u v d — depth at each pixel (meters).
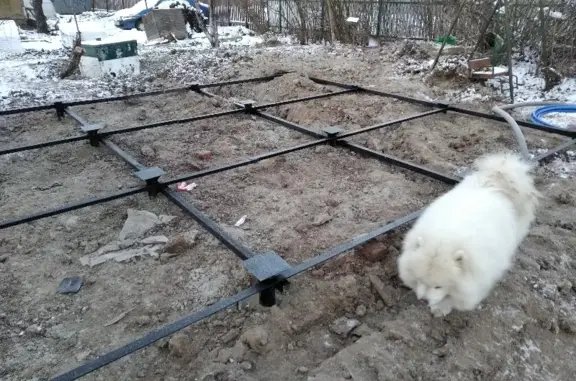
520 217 2.69
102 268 3.05
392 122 5.21
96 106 6.58
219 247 3.25
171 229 3.50
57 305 2.71
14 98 6.89
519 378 2.19
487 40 8.34
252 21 14.13
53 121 5.93
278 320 2.52
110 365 2.32
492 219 2.39
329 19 11.82
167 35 12.86
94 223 3.58
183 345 2.39
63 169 4.55
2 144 5.19
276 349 2.39
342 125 5.73
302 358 2.35
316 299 2.69
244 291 2.44
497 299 2.62
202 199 3.93
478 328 2.43
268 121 5.91
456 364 2.22
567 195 3.76
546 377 2.21
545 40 7.14
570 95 6.42
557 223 3.43
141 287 2.87
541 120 5.35
